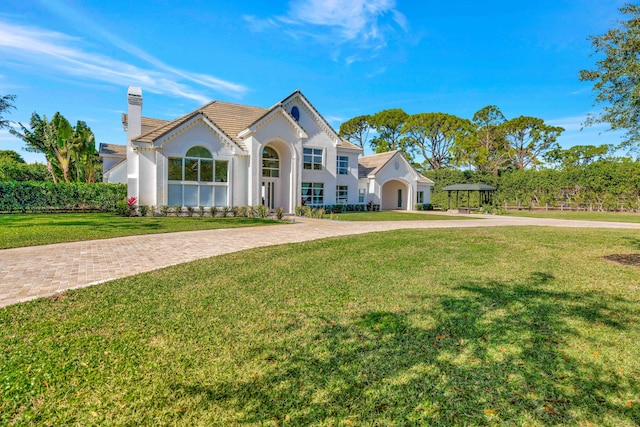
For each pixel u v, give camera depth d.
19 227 14.05
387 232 14.24
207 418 2.66
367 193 34.28
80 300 5.33
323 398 2.93
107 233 12.76
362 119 56.12
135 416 2.66
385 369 3.39
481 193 40.50
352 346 3.85
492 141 51.00
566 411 2.78
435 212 33.62
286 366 3.42
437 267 7.76
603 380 3.22
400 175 35.44
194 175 21.28
